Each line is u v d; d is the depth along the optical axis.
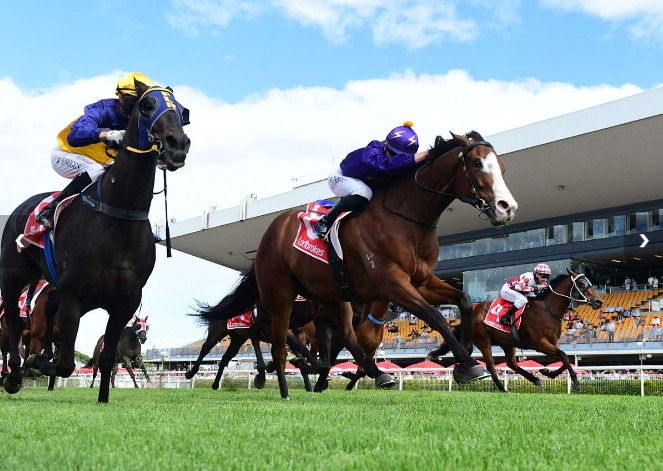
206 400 5.55
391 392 9.56
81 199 4.54
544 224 28.55
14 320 5.39
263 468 1.75
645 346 21.42
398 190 4.69
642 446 2.24
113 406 4.26
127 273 4.43
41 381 17.17
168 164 4.21
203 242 34.06
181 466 1.79
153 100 4.25
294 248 5.31
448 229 30.44
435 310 4.38
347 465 1.77
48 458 1.88
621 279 30.89
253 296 6.69
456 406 4.69
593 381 11.95
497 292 29.44
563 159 22.36
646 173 23.02
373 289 4.85
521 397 7.32
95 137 4.53
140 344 16.34
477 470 1.74
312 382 14.71
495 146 22.39
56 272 4.74
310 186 27.64
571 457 1.97
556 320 10.02
